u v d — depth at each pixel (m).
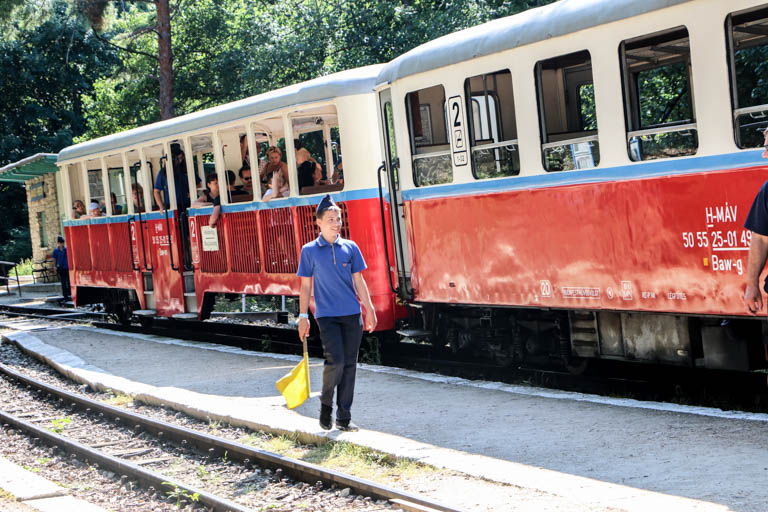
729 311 6.94
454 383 9.26
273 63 27.12
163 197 15.24
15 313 24.42
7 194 53.06
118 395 10.93
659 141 7.36
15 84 50.19
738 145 6.80
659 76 7.35
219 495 6.75
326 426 7.63
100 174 17.50
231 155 14.00
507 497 5.53
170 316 15.45
